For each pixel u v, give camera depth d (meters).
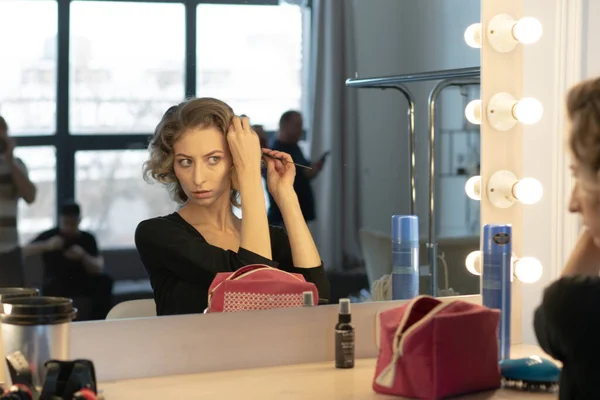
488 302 1.61
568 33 1.92
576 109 1.16
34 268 1.40
